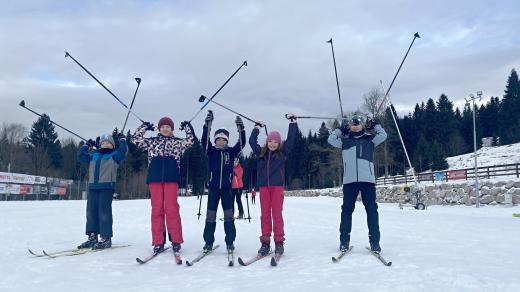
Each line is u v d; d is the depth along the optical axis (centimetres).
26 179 3925
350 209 527
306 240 669
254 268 461
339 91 627
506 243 618
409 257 468
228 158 559
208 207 559
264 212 538
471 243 615
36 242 703
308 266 449
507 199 2089
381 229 870
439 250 523
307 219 1141
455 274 374
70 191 4606
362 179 511
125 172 6625
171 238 558
